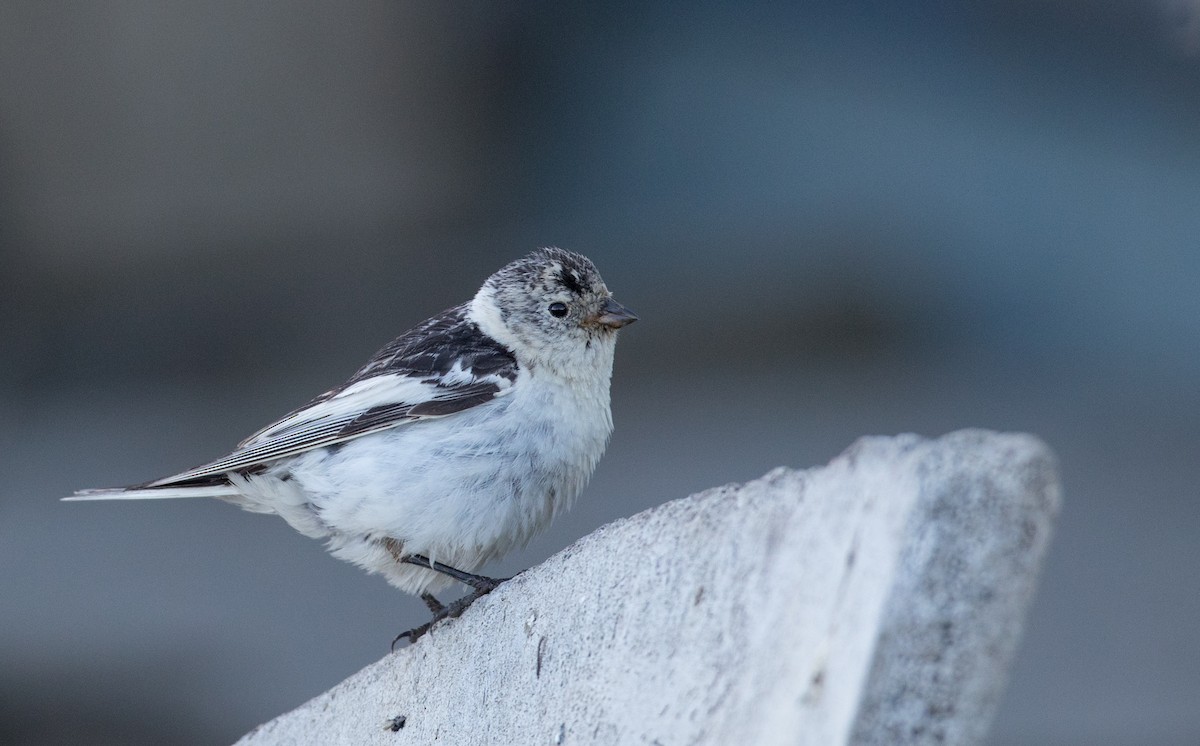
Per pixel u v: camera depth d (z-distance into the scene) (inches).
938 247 501.7
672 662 168.6
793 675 142.3
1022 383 466.3
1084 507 395.9
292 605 442.9
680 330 516.4
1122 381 463.8
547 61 517.7
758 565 161.0
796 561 153.3
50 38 481.4
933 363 488.4
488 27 504.7
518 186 540.4
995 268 495.8
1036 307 487.5
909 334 496.4
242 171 523.5
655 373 507.8
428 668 237.0
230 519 486.3
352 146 524.7
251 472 295.0
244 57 489.4
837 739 128.4
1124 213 485.7
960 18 487.2
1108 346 474.6
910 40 495.2
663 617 174.9
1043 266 490.9
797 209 518.6
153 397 528.7
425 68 507.5
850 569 139.9
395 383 286.4
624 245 530.6
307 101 511.8
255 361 539.2
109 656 433.7
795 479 162.2
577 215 538.9
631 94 520.1
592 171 535.8
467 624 228.8
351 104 513.7
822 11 494.0
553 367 291.1
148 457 498.3
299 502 293.3
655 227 531.2
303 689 421.4
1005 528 130.8
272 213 538.9
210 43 489.7
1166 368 463.5
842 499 148.0
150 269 552.4
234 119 510.6
